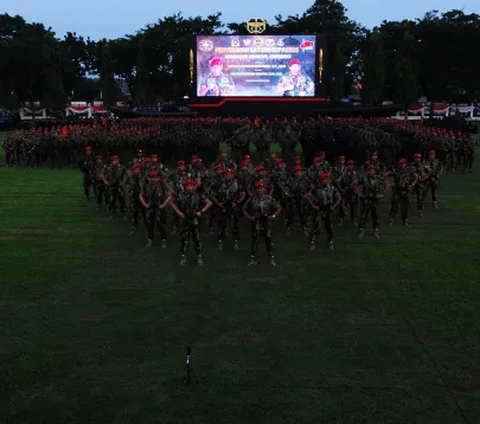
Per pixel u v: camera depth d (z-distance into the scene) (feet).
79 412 25.44
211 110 192.54
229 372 29.04
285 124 146.61
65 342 32.42
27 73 304.91
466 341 32.48
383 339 32.83
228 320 35.73
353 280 43.45
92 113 261.44
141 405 26.02
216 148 122.72
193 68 190.49
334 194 51.90
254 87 189.26
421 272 45.29
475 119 255.09
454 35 278.67
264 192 47.37
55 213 68.85
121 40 315.58
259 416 25.17
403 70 249.96
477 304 38.11
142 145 109.50
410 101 247.29
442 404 26.03
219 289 41.57
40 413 25.35
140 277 44.37
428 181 68.54
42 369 29.22
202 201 47.52
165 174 62.13
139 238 57.21
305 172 59.77
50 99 251.60
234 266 47.37
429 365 29.71
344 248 53.01
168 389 27.37
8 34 354.54
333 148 104.01
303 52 185.68
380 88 238.68
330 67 270.05
